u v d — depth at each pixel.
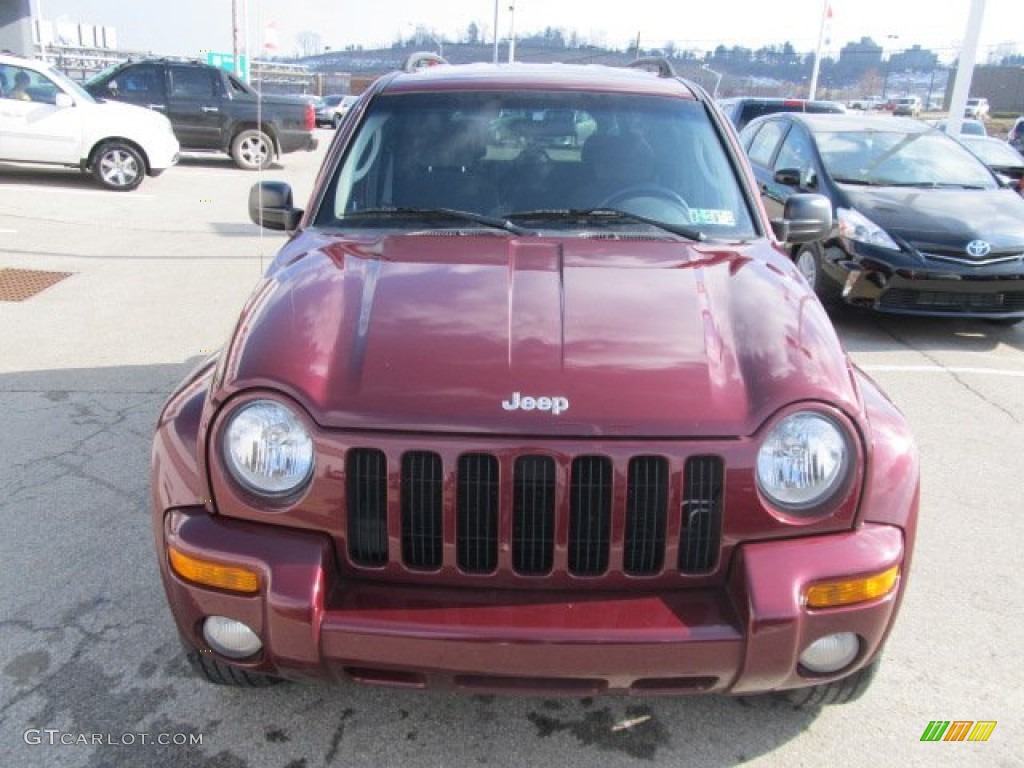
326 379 2.28
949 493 4.34
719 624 2.14
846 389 2.30
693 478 2.18
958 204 7.23
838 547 2.21
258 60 8.91
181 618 2.31
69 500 3.98
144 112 13.48
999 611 3.34
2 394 5.23
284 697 2.80
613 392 2.22
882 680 2.94
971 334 7.29
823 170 7.75
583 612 2.16
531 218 3.25
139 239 9.80
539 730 2.69
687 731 2.70
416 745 2.62
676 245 3.04
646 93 3.70
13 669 2.88
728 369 2.34
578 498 2.17
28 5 20.41
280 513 2.21
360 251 2.91
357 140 3.53
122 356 5.98
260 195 3.65
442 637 2.10
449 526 2.17
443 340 2.36
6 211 11.01
